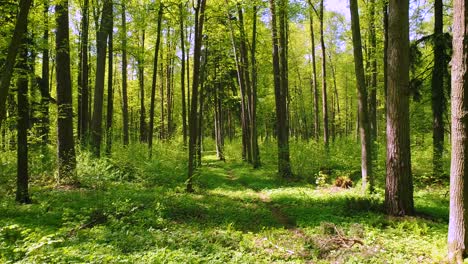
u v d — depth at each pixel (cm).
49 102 1527
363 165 1420
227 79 3394
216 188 1770
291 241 860
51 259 615
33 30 1175
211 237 874
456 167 717
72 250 656
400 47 1041
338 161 1991
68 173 1480
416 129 1981
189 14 2202
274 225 1036
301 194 1482
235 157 3388
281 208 1271
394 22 1042
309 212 1148
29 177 1571
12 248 673
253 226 1027
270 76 3738
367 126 1420
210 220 1080
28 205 1097
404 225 948
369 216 1045
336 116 5047
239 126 5225
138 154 1981
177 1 1923
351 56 3725
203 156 3866
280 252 798
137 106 4659
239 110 4025
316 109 2791
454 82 717
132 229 911
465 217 708
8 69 661
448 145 1764
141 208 1152
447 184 1462
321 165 1981
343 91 4697
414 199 1266
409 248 787
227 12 2234
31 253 641
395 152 1057
